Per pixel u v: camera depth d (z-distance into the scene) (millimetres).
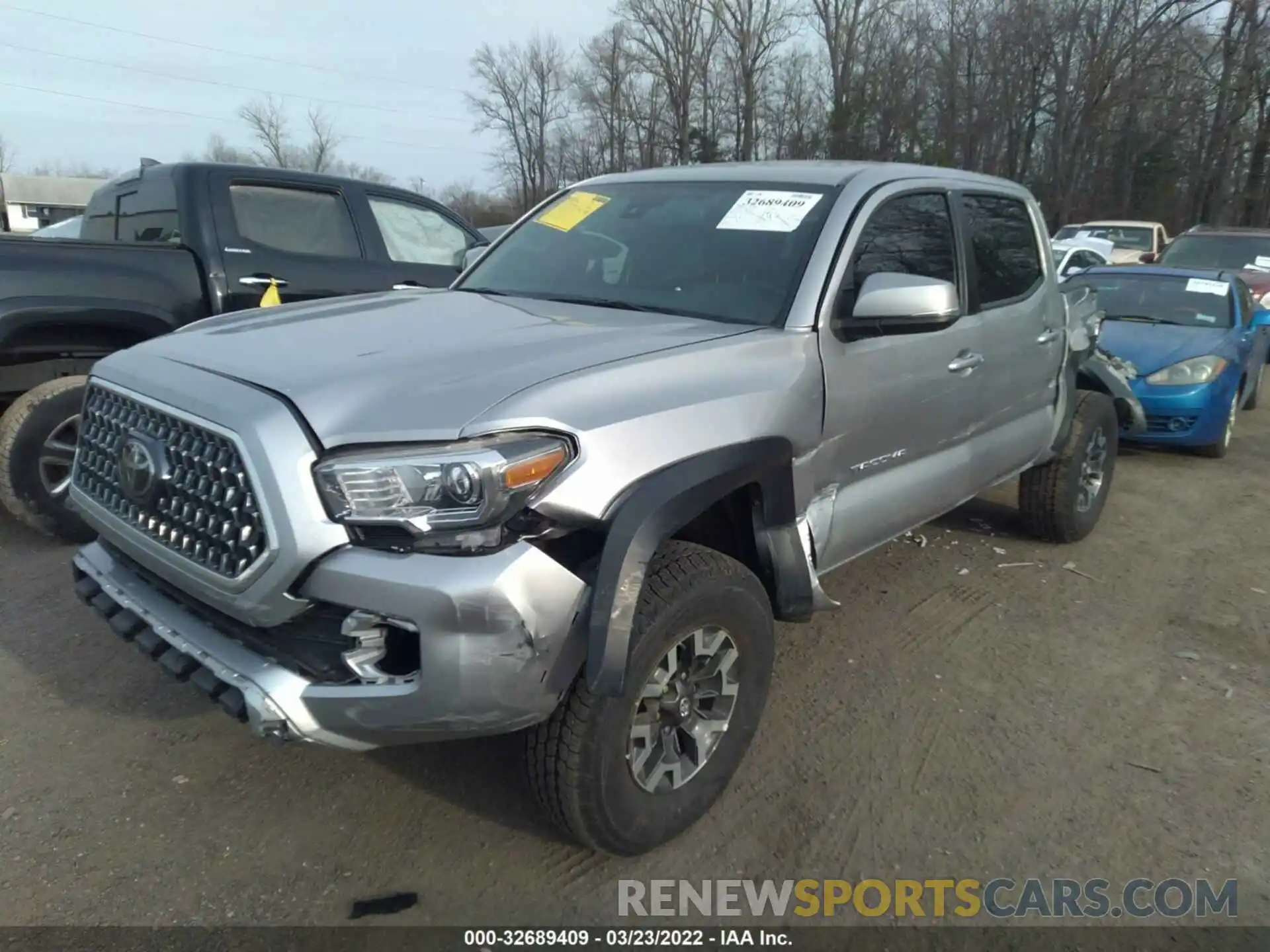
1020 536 5754
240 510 2320
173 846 2764
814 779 3201
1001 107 39438
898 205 3686
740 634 2830
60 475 4797
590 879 2705
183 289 5309
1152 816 3072
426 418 2279
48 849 2725
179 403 2498
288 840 2814
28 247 4719
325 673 2320
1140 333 8234
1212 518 6371
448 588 2170
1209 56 36750
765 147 49312
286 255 5766
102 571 2879
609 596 2334
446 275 6598
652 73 51562
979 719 3623
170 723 3389
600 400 2477
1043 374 4762
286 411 2305
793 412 2965
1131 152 38562
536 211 4324
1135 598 4883
